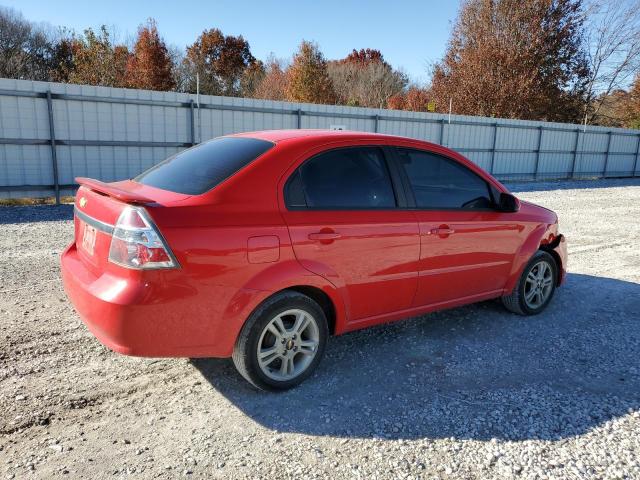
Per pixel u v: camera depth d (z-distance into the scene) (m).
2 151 11.13
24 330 3.98
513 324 4.49
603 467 2.53
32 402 2.97
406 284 3.62
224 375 3.39
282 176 3.07
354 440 2.71
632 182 23.80
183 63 43.34
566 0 30.66
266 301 2.99
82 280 2.90
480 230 4.02
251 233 2.87
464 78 30.78
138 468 2.44
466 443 2.71
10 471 2.38
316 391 3.22
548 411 3.04
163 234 2.62
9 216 9.61
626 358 3.84
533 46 30.06
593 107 37.16
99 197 3.04
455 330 4.31
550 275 4.81
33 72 37.00
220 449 2.61
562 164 23.61
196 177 3.10
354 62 50.38
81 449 2.57
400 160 3.66
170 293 2.66
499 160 21.22
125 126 12.52
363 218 3.33
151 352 2.71
